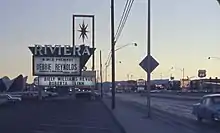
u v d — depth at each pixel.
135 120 27.42
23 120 31.91
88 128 24.78
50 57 88.00
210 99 27.41
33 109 50.81
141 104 59.50
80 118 33.72
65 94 115.88
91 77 92.06
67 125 26.97
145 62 28.03
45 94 108.00
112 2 45.03
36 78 103.69
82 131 22.97
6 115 38.81
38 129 24.22
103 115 37.66
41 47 87.69
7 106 61.12
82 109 49.25
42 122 29.64
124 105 54.28
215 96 27.47
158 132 19.95
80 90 113.94
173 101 72.12
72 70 88.75
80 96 93.81
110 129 24.06
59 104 65.75
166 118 30.92
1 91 133.38
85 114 39.31
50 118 34.03
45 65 88.06
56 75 88.56
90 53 89.06
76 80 91.12
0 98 76.38
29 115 38.53
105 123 28.50
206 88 142.50
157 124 24.44
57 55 88.00
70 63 88.56
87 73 91.94
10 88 136.00
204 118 27.44
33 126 26.28
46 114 39.97
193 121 28.62
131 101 73.00
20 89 138.12
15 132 22.53
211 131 22.08
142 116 31.41
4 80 135.12
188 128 23.30
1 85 133.88
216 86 129.75
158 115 34.44
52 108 52.59
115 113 35.66
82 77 91.50
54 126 26.28
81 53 88.56
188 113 38.03
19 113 42.06
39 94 89.81
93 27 88.06
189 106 52.94
